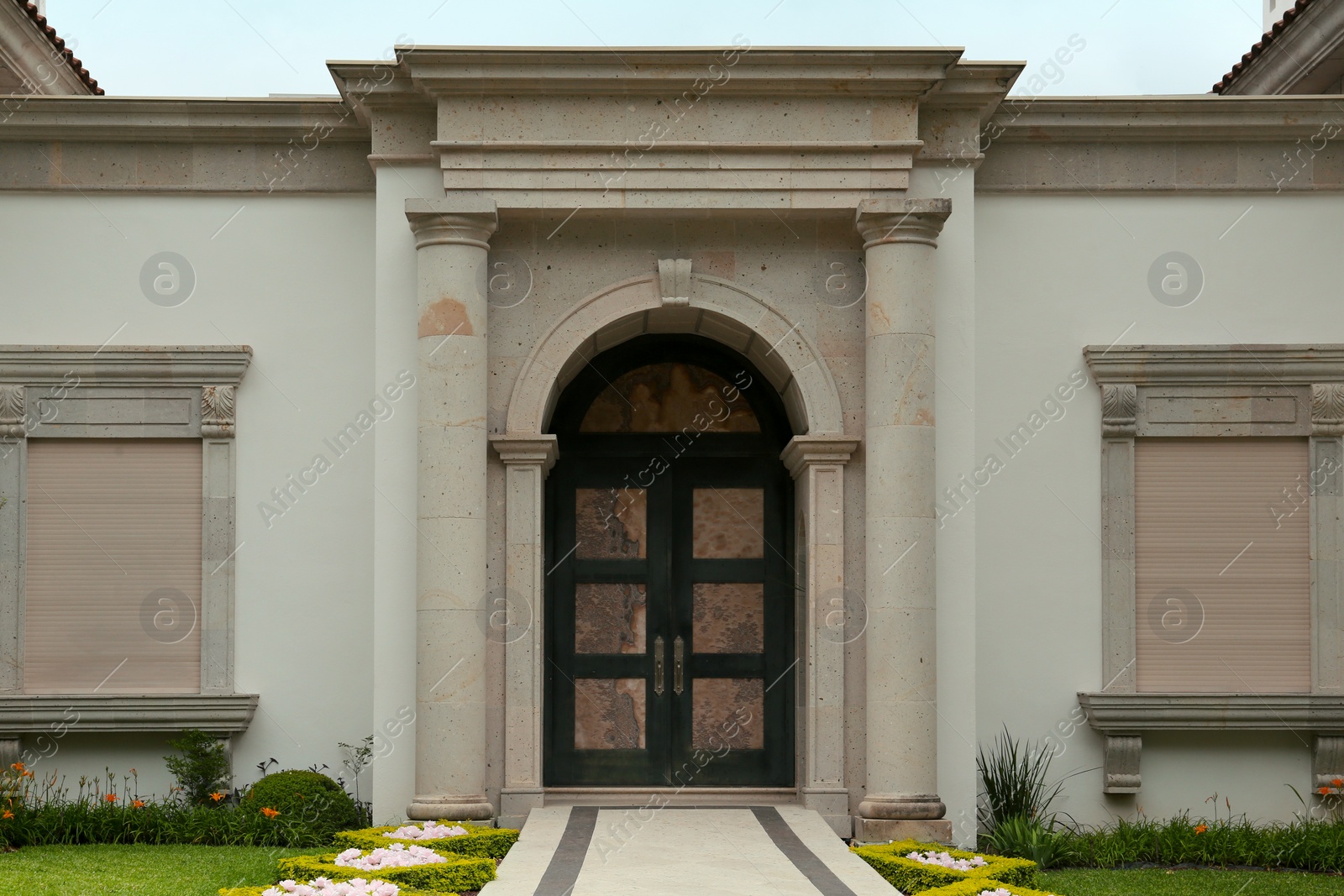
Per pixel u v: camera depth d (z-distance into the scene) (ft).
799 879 30.76
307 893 28.04
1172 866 38.75
